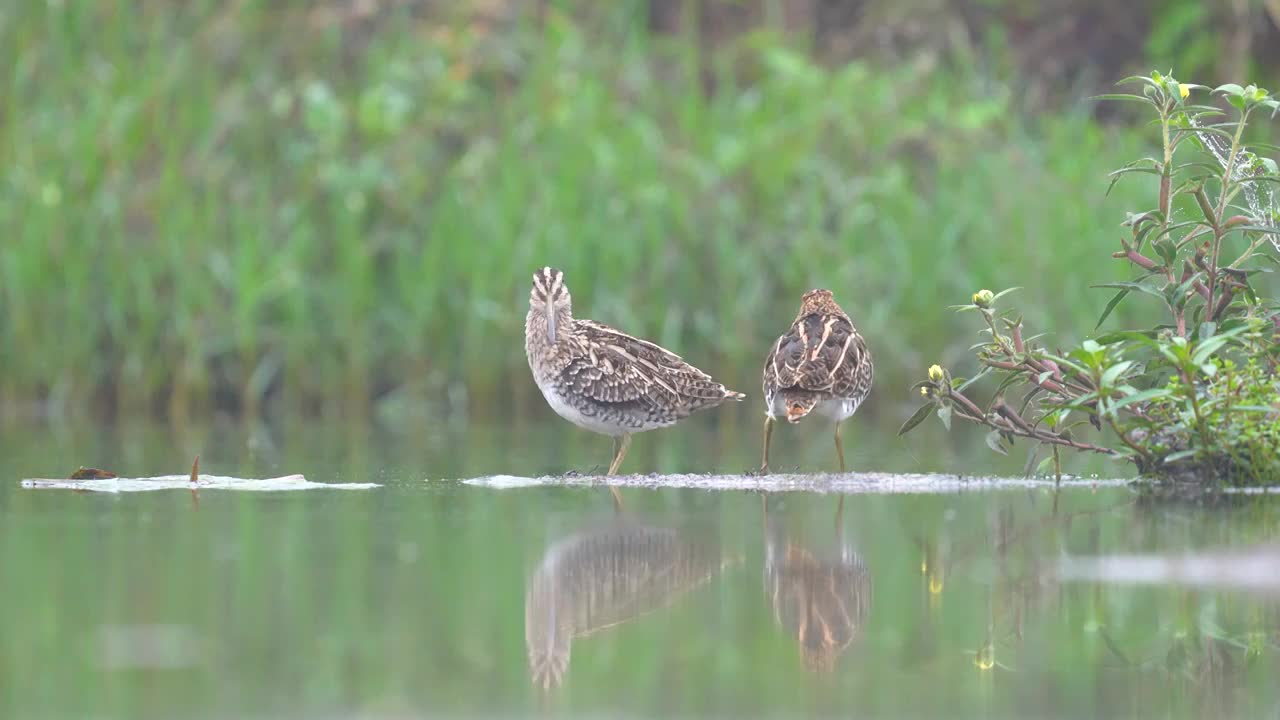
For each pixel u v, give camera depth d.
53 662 5.97
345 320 18.23
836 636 6.51
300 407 18.25
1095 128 20.84
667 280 18.25
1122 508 9.45
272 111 20.77
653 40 24.23
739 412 18.05
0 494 10.52
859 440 15.09
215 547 8.30
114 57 21.16
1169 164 10.43
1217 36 23.80
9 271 18.06
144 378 17.95
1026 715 5.46
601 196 18.42
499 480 11.41
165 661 6.01
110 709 5.36
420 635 6.46
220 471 11.98
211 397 18.19
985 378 17.69
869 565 7.86
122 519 9.33
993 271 18.12
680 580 7.57
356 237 18.42
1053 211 18.50
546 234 18.20
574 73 21.77
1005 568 7.75
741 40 24.48
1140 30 24.64
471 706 5.50
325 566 7.80
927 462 12.71
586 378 12.05
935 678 5.92
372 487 11.00
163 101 20.19
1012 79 23.34
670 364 12.57
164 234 18.44
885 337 18.02
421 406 18.33
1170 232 12.12
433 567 7.80
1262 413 10.06
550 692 5.67
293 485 11.08
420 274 18.62
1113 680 5.91
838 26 25.95
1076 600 7.04
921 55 23.16
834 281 18.19
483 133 20.89
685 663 6.11
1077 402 10.03
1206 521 8.87
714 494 10.56
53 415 17.59
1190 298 11.19
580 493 10.64
